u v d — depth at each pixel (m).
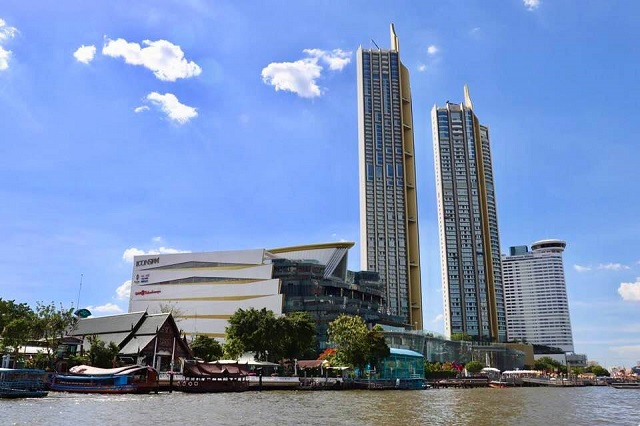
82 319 130.50
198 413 52.59
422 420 49.97
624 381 193.00
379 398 80.38
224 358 127.06
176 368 112.31
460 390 124.69
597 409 67.25
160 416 49.41
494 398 87.81
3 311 105.12
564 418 54.66
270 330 122.38
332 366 125.56
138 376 82.81
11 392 67.00
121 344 113.62
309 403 67.00
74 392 79.88
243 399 72.94
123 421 45.22
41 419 45.38
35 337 103.31
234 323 125.62
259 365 112.44
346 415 52.91
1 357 96.81
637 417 56.91
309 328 129.88
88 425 42.25
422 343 188.62
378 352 119.50
